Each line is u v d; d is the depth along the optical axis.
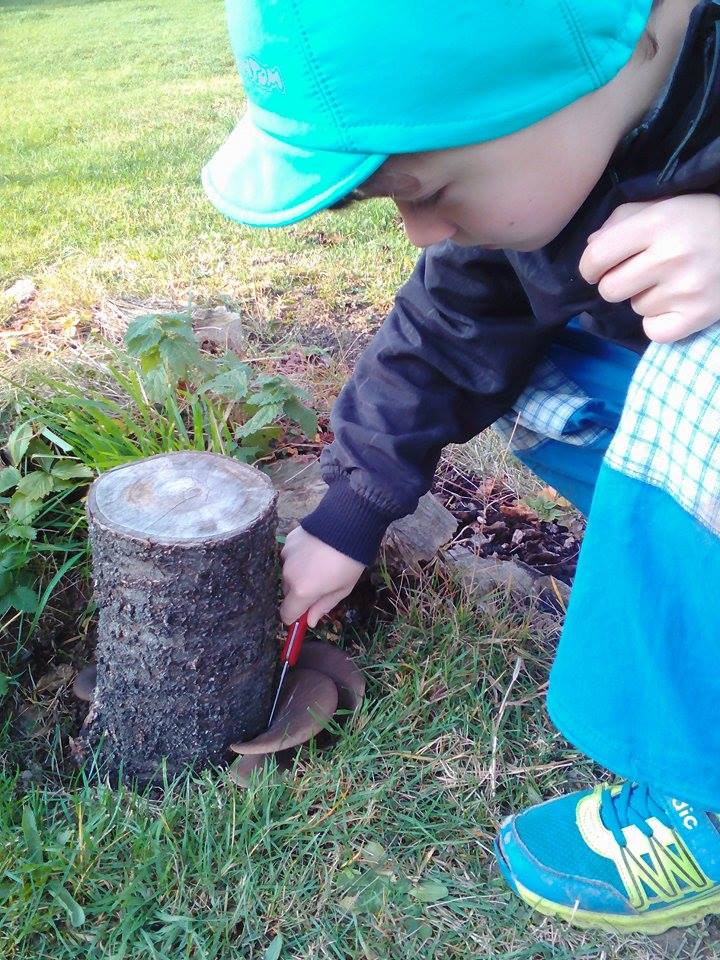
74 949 0.64
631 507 0.55
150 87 3.02
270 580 0.75
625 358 0.75
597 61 0.45
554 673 0.62
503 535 1.06
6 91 3.06
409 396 0.73
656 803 0.68
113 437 1.00
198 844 0.70
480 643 0.88
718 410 0.50
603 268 0.51
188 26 4.19
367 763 0.77
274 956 0.63
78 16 4.59
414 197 0.49
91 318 1.30
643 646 0.56
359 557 0.75
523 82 0.44
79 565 0.96
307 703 0.78
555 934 0.66
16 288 1.43
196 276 1.48
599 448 0.76
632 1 0.46
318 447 1.09
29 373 1.09
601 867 0.67
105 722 0.79
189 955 0.63
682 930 0.68
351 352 1.28
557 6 0.43
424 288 0.73
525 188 0.48
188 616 0.71
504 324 0.71
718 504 0.51
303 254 1.60
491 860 0.71
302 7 0.43
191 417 1.08
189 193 1.94
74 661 0.92
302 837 0.71
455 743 0.79
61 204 1.89
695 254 0.49
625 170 0.53
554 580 0.97
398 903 0.67
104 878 0.67
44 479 0.92
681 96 0.48
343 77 0.44
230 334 1.23
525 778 0.77
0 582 0.88
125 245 1.63
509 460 1.14
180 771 0.77
